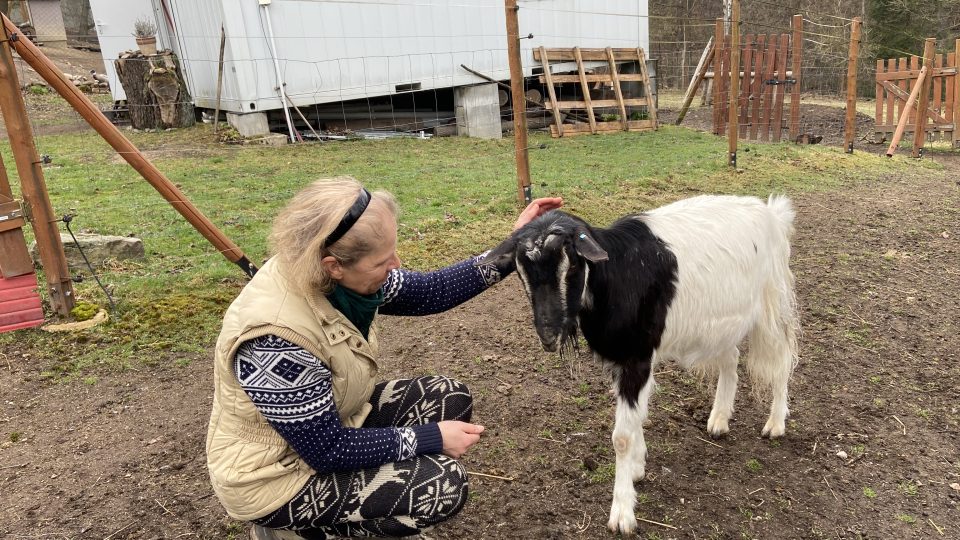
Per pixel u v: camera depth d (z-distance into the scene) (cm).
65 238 535
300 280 183
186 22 1241
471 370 411
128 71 1182
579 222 258
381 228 186
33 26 2294
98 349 428
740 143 1213
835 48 2436
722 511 292
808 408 372
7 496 299
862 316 487
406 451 204
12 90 413
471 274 260
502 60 1327
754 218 322
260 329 182
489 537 275
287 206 190
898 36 2431
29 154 433
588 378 399
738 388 399
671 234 291
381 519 207
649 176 885
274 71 1090
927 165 1115
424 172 890
